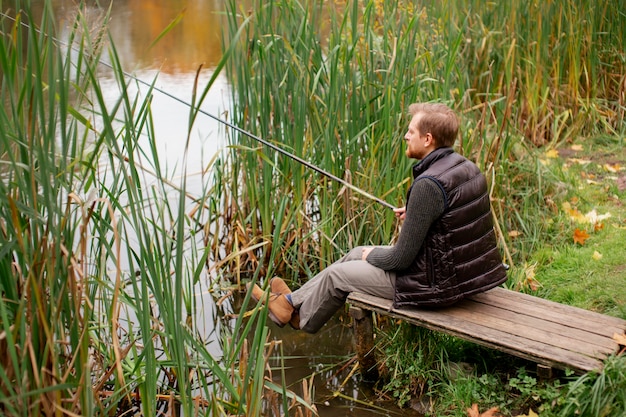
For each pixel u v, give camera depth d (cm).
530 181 510
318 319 367
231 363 277
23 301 215
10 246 213
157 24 1242
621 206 498
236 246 471
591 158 584
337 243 457
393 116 433
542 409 299
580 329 319
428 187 322
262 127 464
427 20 538
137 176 265
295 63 453
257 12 454
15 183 225
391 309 339
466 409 322
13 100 219
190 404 259
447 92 457
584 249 440
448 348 355
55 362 225
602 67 657
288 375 386
